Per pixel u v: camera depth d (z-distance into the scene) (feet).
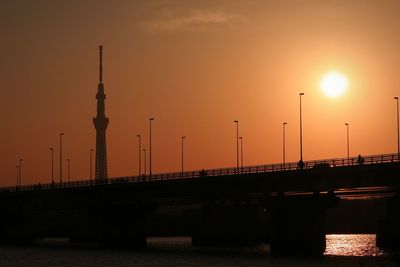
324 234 625.00
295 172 597.11
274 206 627.87
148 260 593.42
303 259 569.23
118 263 572.10
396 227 604.90
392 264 513.04
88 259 617.21
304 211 616.80
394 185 549.54
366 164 552.41
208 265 536.42
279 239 625.82
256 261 559.79
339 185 580.30
